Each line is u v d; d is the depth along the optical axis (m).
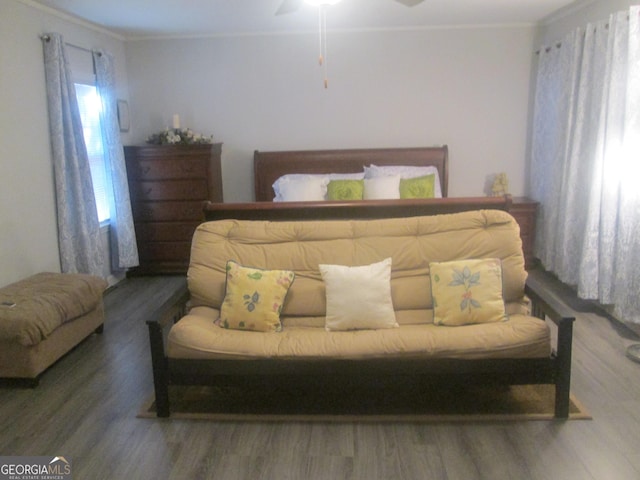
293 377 2.49
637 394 2.71
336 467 2.20
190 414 2.62
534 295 2.78
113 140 4.67
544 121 4.98
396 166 5.16
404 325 2.81
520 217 5.01
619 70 3.44
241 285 2.79
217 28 4.93
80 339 3.43
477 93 5.30
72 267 4.08
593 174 3.74
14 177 3.54
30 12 3.71
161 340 2.52
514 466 2.17
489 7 4.32
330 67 5.30
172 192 5.00
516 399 2.70
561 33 4.71
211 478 2.15
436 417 2.55
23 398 2.83
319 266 2.90
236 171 5.55
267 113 5.42
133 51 5.32
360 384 2.49
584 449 2.27
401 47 5.23
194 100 5.42
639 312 3.29
